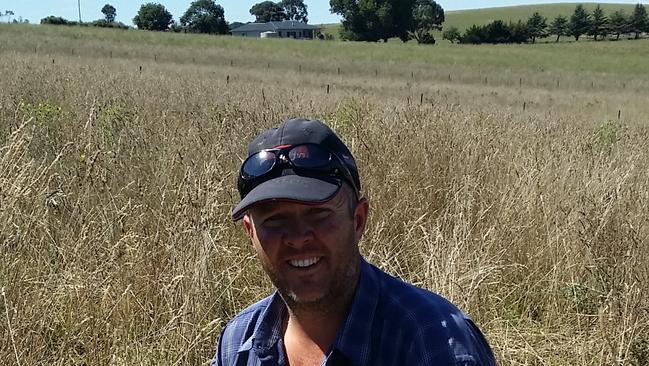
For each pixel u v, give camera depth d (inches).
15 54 997.8
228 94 483.8
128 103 398.9
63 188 202.5
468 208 205.6
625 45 3479.3
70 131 285.7
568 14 5802.2
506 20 5639.8
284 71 1541.6
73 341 151.9
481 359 64.4
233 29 5295.3
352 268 68.2
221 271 179.3
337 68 1752.0
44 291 152.9
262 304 78.2
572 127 430.0
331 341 69.5
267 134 70.4
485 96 1128.2
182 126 307.0
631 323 160.9
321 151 67.5
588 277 191.3
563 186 235.3
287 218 67.3
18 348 138.0
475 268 179.2
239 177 71.1
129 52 1706.4
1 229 157.6
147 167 232.8
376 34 4431.6
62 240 175.9
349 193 68.6
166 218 184.5
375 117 298.8
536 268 201.0
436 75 1720.0
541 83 1628.9
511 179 244.2
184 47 2031.3
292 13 6692.9
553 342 175.8
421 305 66.7
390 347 65.7
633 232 185.2
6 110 317.7
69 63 842.2
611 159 279.3
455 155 254.2
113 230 184.7
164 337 152.2
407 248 206.7
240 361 75.4
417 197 228.8
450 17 5999.0
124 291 161.0
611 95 1307.8
